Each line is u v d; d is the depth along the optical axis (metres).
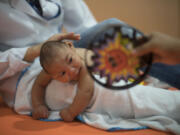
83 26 1.19
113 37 0.47
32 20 0.89
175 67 0.71
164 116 0.63
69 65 0.64
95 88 0.69
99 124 0.62
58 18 0.98
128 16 1.90
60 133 0.59
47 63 0.64
